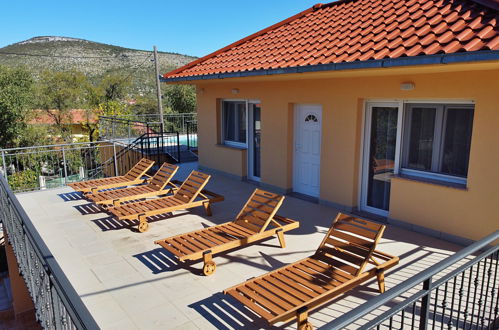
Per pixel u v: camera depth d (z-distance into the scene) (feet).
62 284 7.35
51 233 21.12
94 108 121.29
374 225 14.98
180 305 13.75
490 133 17.07
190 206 23.00
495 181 17.16
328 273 13.99
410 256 17.61
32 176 50.78
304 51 24.66
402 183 21.01
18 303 26.86
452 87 18.07
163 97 119.34
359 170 23.85
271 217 18.61
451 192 18.83
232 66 28.40
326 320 12.67
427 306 8.07
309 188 28.12
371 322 6.75
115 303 13.91
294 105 27.81
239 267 16.71
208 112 37.06
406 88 19.67
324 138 25.14
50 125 113.91
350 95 22.97
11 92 92.58
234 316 13.06
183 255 15.65
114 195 25.46
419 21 20.89
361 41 21.53
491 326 11.66
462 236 18.70
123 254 18.24
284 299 12.23
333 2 33.58
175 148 50.93
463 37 16.53
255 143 33.12
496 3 18.49
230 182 33.55
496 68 16.19
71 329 8.61
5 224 21.13
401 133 21.39
